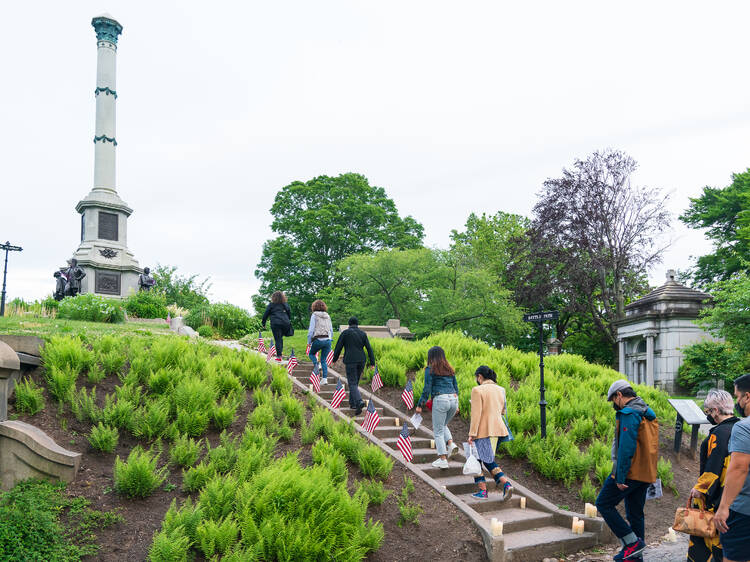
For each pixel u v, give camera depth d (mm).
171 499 5996
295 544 5059
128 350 9195
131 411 7152
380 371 12391
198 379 8344
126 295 29344
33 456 5910
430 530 6270
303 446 7707
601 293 38656
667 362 30344
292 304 39875
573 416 10367
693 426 10266
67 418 6980
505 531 6848
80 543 5152
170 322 21766
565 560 6465
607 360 39969
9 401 6914
